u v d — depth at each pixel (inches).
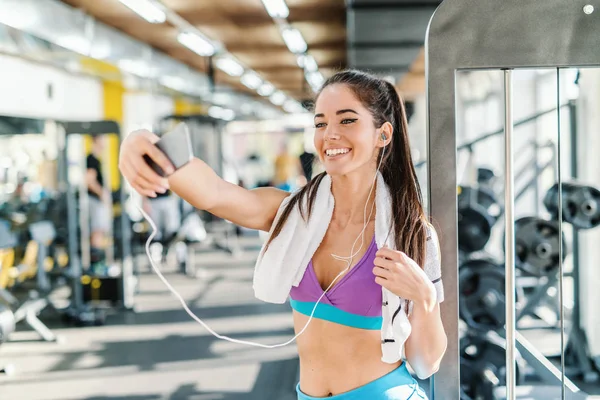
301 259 54.9
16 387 161.6
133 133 43.3
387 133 56.4
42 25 183.3
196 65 388.5
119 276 233.5
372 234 55.0
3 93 269.6
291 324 223.1
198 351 192.4
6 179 262.5
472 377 137.5
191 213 330.3
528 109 182.1
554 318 179.8
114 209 295.4
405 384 54.9
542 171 190.4
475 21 65.2
